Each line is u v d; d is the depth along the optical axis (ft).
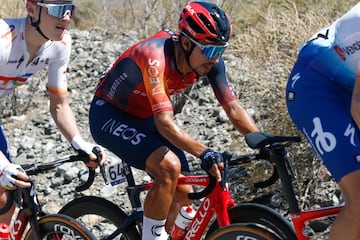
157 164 13.62
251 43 21.16
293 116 13.10
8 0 29.04
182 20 13.50
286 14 22.26
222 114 22.44
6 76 14.10
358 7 12.40
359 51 12.23
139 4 31.71
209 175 12.89
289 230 12.83
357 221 11.73
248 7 28.32
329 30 12.94
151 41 13.99
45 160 21.21
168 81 13.96
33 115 23.79
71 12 13.55
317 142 12.48
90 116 15.19
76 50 27.73
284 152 12.80
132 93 14.47
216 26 13.15
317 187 17.88
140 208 14.46
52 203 19.11
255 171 18.26
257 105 20.11
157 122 13.35
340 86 12.64
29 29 13.71
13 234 14.34
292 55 19.49
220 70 14.38
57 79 14.83
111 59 27.04
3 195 14.16
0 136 14.70
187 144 13.03
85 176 19.86
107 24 30.96
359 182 11.80
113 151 14.55
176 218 14.44
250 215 13.29
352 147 12.00
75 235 14.14
